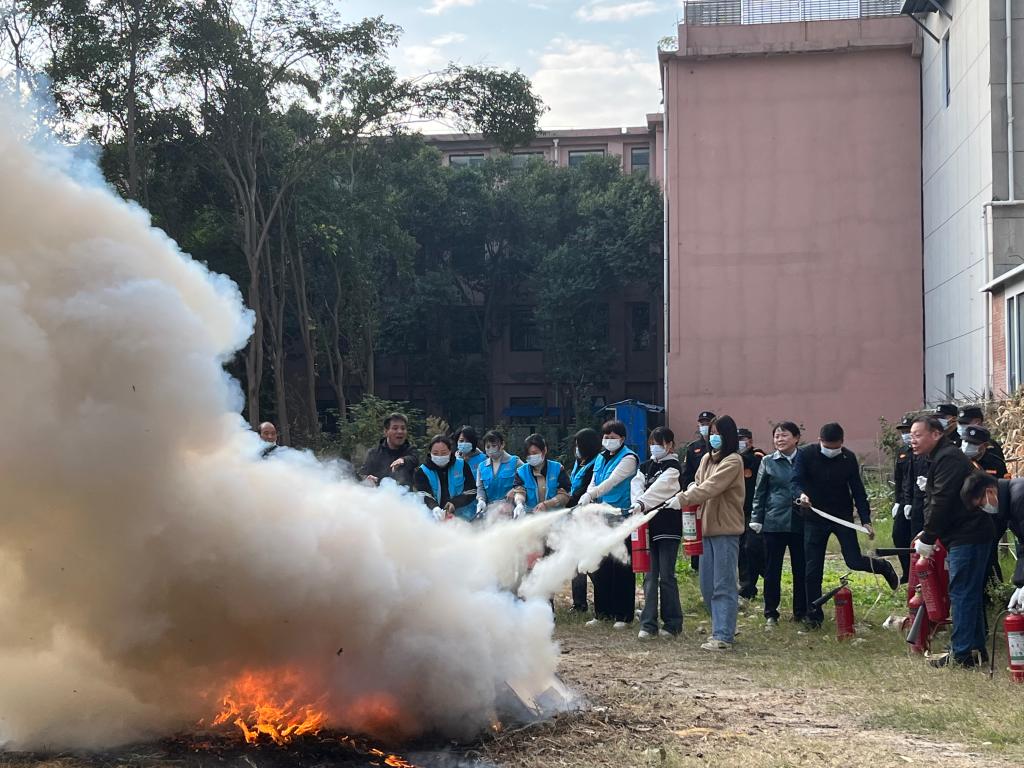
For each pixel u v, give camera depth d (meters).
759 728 5.77
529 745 5.27
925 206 29.55
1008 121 20.45
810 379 30.67
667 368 31.20
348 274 36.34
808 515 9.51
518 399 47.53
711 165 31.08
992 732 5.56
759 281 30.92
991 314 19.17
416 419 30.56
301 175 30.20
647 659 8.07
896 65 30.31
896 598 10.78
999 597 8.92
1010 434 12.98
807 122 30.73
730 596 8.65
